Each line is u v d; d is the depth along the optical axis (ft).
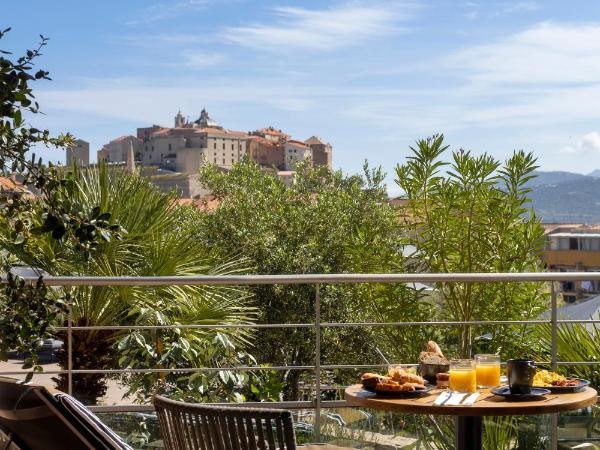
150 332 19.11
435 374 12.03
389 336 26.63
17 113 9.56
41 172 9.91
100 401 21.57
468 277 15.23
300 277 14.87
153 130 556.10
